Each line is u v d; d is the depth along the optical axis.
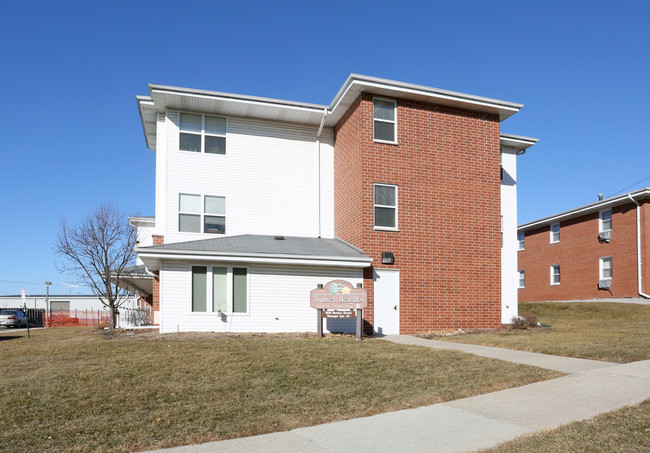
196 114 19.19
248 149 19.62
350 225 18.45
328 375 9.32
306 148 20.34
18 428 6.41
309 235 19.92
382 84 17.41
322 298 15.43
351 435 6.09
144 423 6.59
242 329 16.12
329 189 20.44
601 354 11.10
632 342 12.79
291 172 20.03
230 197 19.17
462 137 18.92
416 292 17.69
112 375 9.21
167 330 15.65
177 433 6.20
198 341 13.62
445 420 6.63
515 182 21.39
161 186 18.98
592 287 29.28
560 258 31.98
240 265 16.34
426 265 17.92
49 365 10.38
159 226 18.83
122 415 6.93
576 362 10.40
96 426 6.46
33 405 7.39
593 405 7.00
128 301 36.53
